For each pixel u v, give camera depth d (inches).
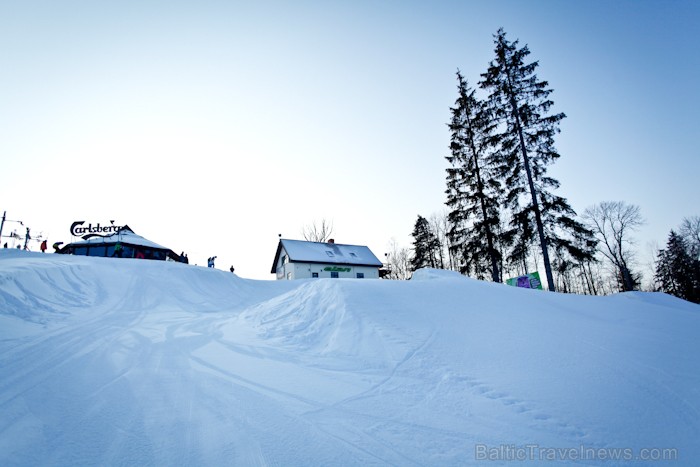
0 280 376.5
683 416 176.7
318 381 215.6
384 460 131.3
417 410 177.6
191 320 416.8
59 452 123.5
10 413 148.6
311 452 134.0
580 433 158.7
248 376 219.6
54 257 645.3
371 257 1526.8
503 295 396.5
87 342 276.4
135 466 118.1
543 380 212.2
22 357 225.0
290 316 370.0
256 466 121.8
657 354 256.8
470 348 261.4
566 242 709.3
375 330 292.7
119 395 178.2
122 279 595.8
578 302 408.5
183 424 151.0
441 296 376.5
